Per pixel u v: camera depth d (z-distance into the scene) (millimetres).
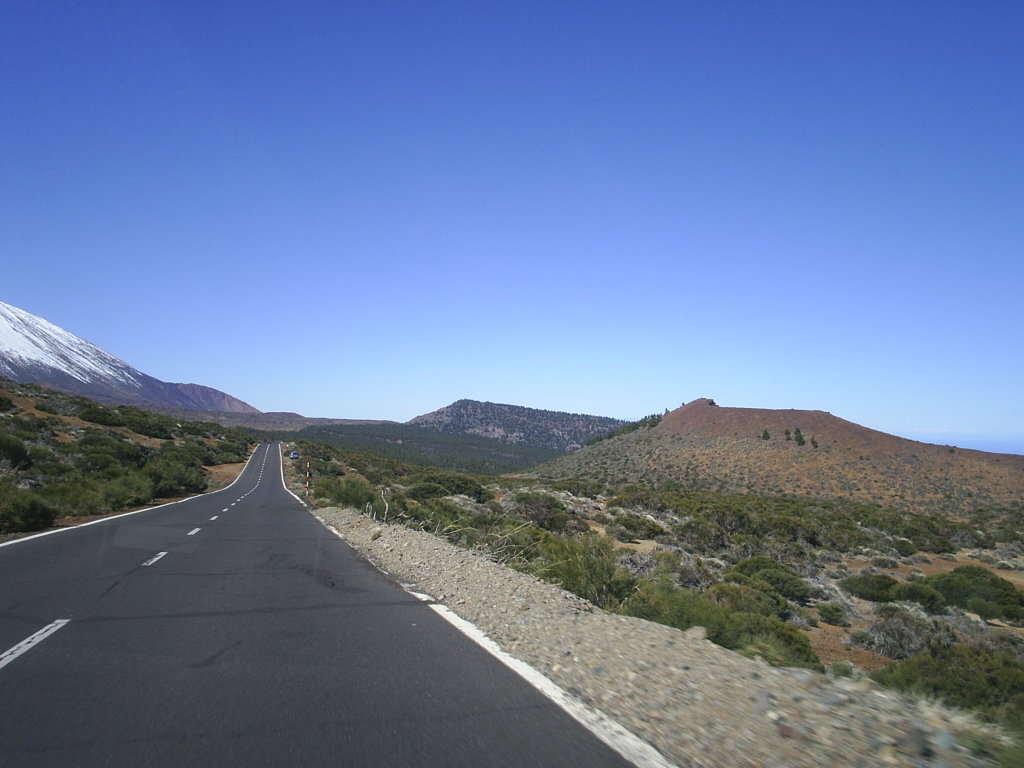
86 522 23203
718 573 24422
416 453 190875
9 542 17109
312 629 8805
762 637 10961
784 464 99312
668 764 4777
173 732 5281
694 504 55312
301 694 6215
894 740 5082
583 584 13070
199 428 117750
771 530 43531
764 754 4914
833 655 15078
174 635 8391
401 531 19000
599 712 5844
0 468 35406
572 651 7777
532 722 5559
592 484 79062
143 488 35219
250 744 5051
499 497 56844
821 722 5418
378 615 9672
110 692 6230
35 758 4777
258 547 17266
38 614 9461
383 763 4734
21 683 6465
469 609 10148
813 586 23594
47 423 62531
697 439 120188
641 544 35094
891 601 23766
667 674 6789
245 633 8547
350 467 89938
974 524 63469
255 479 67312
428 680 6680
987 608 23141
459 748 5008
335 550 17062
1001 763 4777
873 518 55594
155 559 14828
